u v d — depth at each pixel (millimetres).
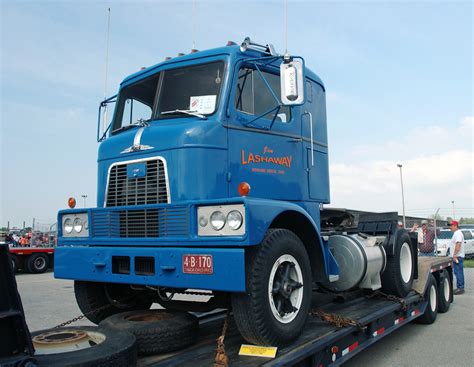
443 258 8695
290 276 3836
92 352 2736
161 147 4086
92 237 4285
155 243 3809
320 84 5652
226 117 4199
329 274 4605
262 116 4402
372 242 5961
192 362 3344
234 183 4156
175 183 3961
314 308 5227
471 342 6258
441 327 7223
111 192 4414
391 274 6305
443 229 22391
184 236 3633
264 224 3467
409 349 5918
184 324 3662
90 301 4699
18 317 2490
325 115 5715
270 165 4547
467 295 10711
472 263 20391
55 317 8102
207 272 3389
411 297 6578
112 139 4586
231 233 3418
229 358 3402
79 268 4188
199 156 3963
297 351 3545
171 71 4711
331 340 3938
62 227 4562
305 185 5016
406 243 6754
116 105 5281
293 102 4074
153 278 3652
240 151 4258
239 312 3469
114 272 3969
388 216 6785
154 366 3254
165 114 4477
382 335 5312
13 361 2410
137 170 4191
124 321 3725
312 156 5230
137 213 3982
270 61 4598
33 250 17328
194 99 4398
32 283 13812
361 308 5445
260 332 3447
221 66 4402
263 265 3490
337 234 5781
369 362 5359
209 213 3545
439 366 5188
